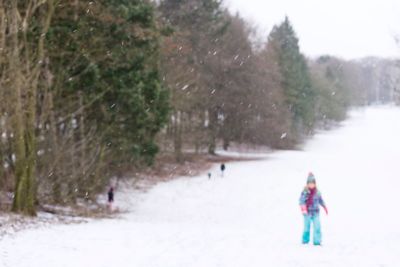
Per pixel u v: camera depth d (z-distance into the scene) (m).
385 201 33.53
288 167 53.50
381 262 11.84
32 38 19.20
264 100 61.38
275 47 83.19
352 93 177.12
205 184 41.47
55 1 18.83
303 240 15.11
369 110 192.88
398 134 106.06
